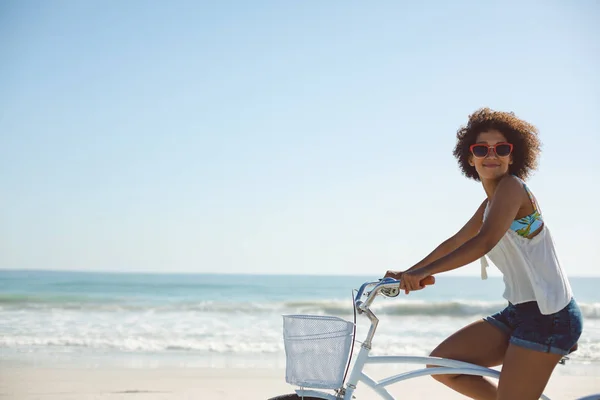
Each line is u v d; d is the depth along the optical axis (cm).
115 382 816
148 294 3106
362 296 300
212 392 765
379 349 1289
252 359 1080
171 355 1116
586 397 311
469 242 287
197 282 4347
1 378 829
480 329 320
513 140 313
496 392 316
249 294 3431
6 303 2148
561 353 286
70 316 1838
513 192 289
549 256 291
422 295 3312
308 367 283
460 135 335
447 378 322
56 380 823
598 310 1992
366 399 714
